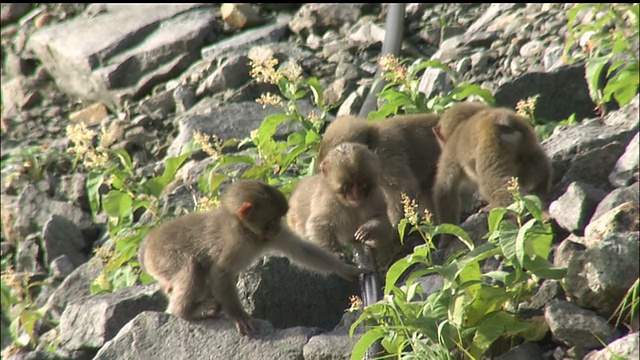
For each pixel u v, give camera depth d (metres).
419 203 13.24
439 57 17.23
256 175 14.14
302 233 12.88
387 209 12.80
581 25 15.26
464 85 14.57
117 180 14.77
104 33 20.38
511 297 9.95
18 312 15.11
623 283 9.66
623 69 13.66
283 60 18.41
